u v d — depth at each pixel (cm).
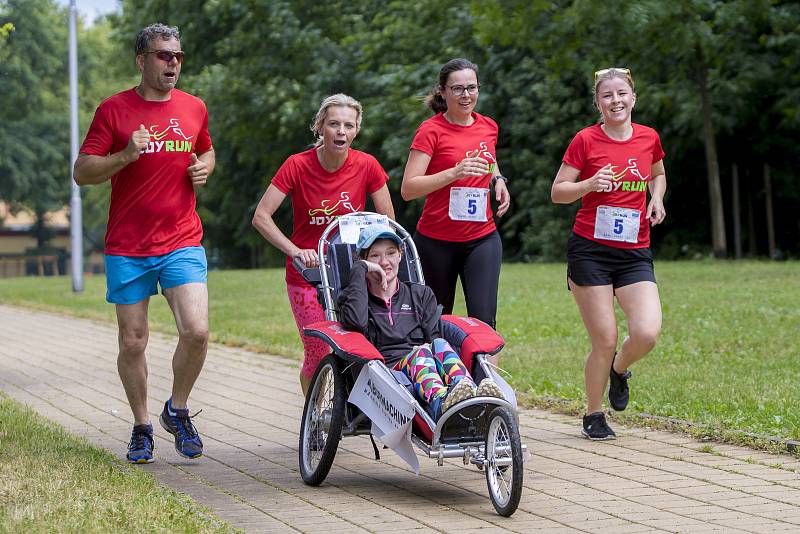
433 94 2206
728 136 8944
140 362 2077
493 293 2200
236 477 1953
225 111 10325
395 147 9000
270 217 2127
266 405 2786
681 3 6900
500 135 9900
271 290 6391
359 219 2027
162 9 11275
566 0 7425
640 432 2267
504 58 9306
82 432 2433
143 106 2011
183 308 2039
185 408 2100
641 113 8856
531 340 3672
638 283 2197
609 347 2186
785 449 2023
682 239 9438
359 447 2227
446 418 1666
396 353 1869
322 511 1691
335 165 2131
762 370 2845
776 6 7906
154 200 2022
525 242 9431
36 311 6247
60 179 17825
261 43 10319
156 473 1986
